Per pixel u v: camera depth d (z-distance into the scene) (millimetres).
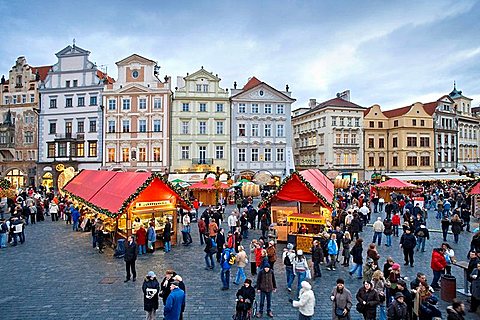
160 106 54688
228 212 35938
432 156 67375
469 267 13039
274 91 57625
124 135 55125
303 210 23172
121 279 15117
